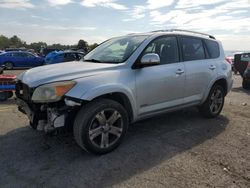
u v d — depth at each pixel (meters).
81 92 4.00
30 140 4.90
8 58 22.41
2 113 6.59
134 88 4.60
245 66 12.45
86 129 4.07
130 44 5.09
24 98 4.48
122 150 4.51
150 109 4.95
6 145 4.69
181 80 5.36
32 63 23.38
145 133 5.30
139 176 3.73
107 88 4.20
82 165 4.01
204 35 6.32
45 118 4.21
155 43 5.09
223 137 5.17
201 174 3.79
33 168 3.93
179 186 3.50
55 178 3.68
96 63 4.82
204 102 6.14
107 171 3.86
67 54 21.19
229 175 3.77
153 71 4.89
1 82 7.86
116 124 4.46
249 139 5.09
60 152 4.43
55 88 3.98
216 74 6.11
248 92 10.55
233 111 7.12
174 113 6.65
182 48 5.57
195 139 5.05
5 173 3.80
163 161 4.16
